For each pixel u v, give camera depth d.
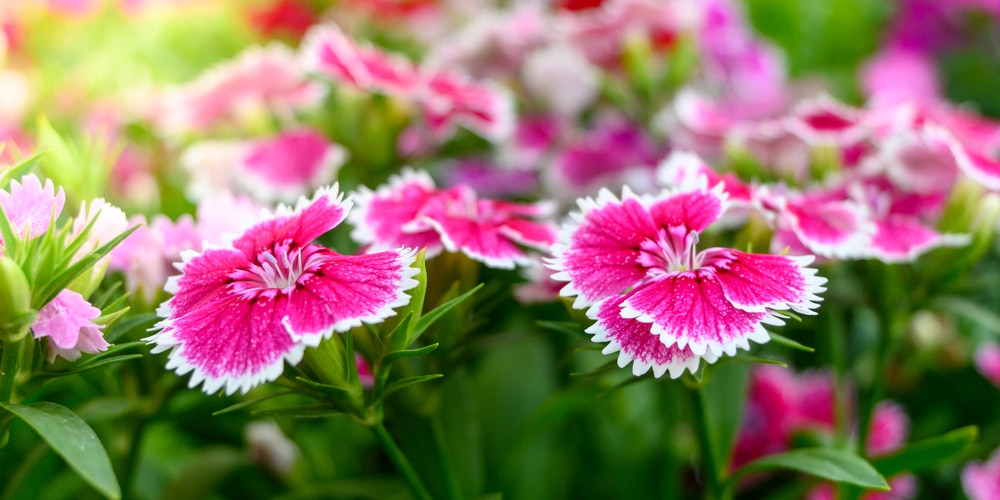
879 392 0.32
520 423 0.35
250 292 0.26
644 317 0.25
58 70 0.43
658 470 0.35
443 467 0.30
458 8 0.55
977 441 0.36
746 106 0.43
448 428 0.32
